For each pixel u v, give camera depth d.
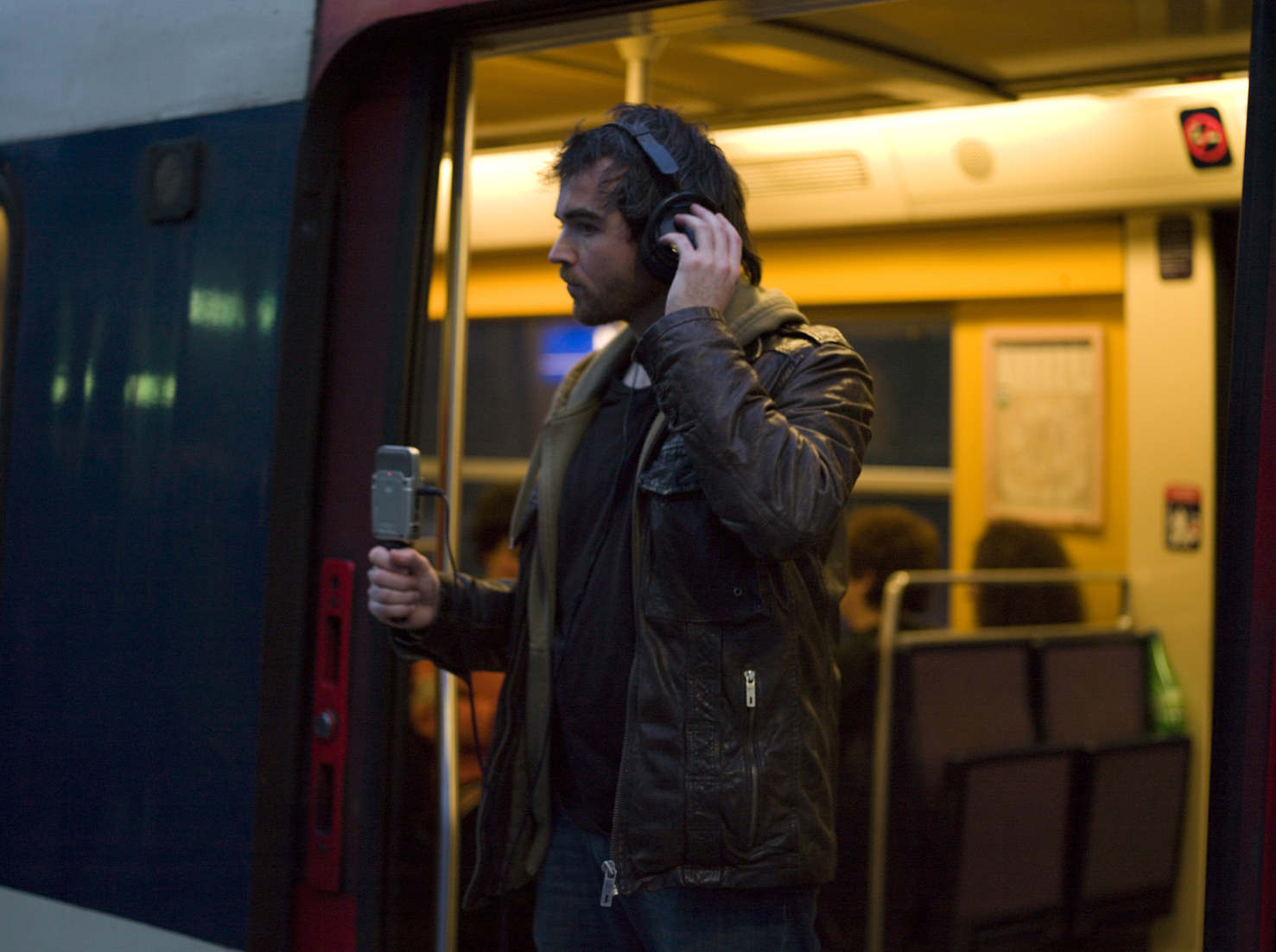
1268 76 1.43
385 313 2.08
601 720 1.76
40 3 2.53
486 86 2.91
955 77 2.87
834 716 1.69
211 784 2.14
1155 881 3.57
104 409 2.34
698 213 1.61
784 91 2.99
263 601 2.10
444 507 1.87
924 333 3.91
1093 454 3.67
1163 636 3.61
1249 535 1.41
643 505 1.65
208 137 2.23
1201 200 3.33
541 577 1.87
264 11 2.19
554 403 1.98
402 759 2.06
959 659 3.60
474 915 2.85
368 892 2.03
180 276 2.25
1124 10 2.38
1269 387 1.41
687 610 1.59
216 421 2.19
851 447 1.61
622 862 1.59
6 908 2.38
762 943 1.62
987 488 3.84
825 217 3.80
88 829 2.28
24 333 2.46
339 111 2.12
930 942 3.38
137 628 2.26
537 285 4.47
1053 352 3.71
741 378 1.51
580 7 1.91
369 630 2.06
